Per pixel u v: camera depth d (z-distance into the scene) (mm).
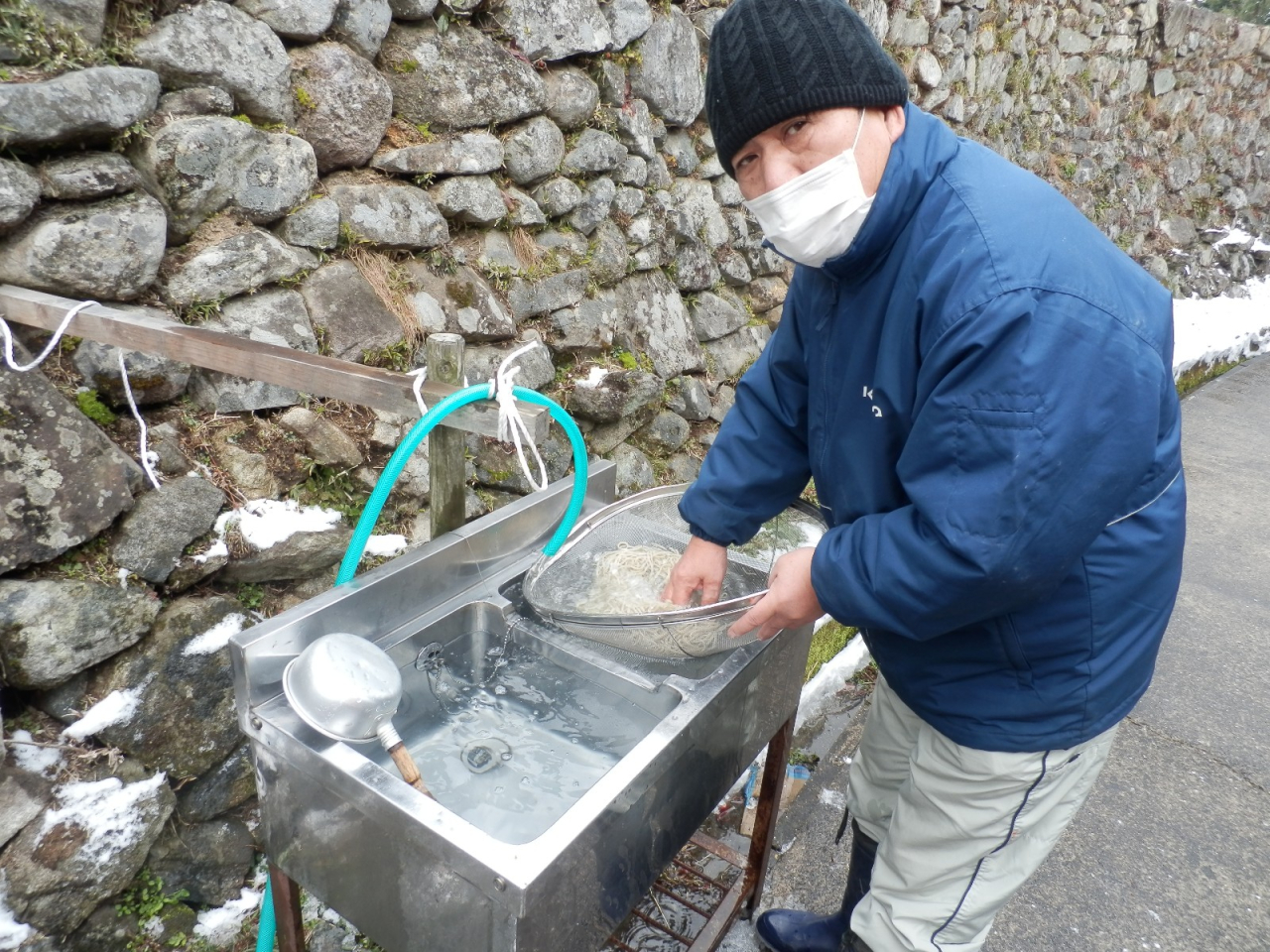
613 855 1084
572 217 2725
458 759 1263
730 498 1454
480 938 972
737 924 1897
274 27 1853
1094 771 1340
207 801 1686
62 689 1497
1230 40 7582
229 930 1695
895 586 1044
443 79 2230
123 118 1583
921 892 1391
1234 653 3141
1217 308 7445
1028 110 5469
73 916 1493
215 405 1801
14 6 1463
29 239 1500
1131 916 2012
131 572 1573
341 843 1083
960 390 964
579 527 1515
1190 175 7676
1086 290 942
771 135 1070
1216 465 4926
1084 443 927
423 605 1349
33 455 1468
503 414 1237
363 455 2020
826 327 1214
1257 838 2289
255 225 1849
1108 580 1126
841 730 2564
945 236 1012
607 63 2730
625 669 1314
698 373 3307
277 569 1804
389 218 2121
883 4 3775
